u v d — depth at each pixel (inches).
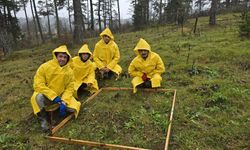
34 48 483.2
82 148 87.5
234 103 109.7
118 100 123.9
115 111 111.7
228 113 102.7
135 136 92.4
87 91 137.9
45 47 444.5
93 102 123.6
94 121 105.1
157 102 118.2
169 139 88.4
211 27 339.6
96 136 94.7
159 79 131.4
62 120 106.7
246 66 151.7
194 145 84.8
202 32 297.3
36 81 102.7
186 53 195.3
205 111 105.4
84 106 119.3
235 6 605.3
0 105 136.3
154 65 134.0
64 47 105.0
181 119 100.7
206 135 89.4
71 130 99.4
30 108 126.9
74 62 135.7
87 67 137.1
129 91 134.4
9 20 642.2
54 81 105.4
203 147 83.7
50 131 99.0
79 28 350.6
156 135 92.3
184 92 125.7
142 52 131.0
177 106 112.6
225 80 135.0
